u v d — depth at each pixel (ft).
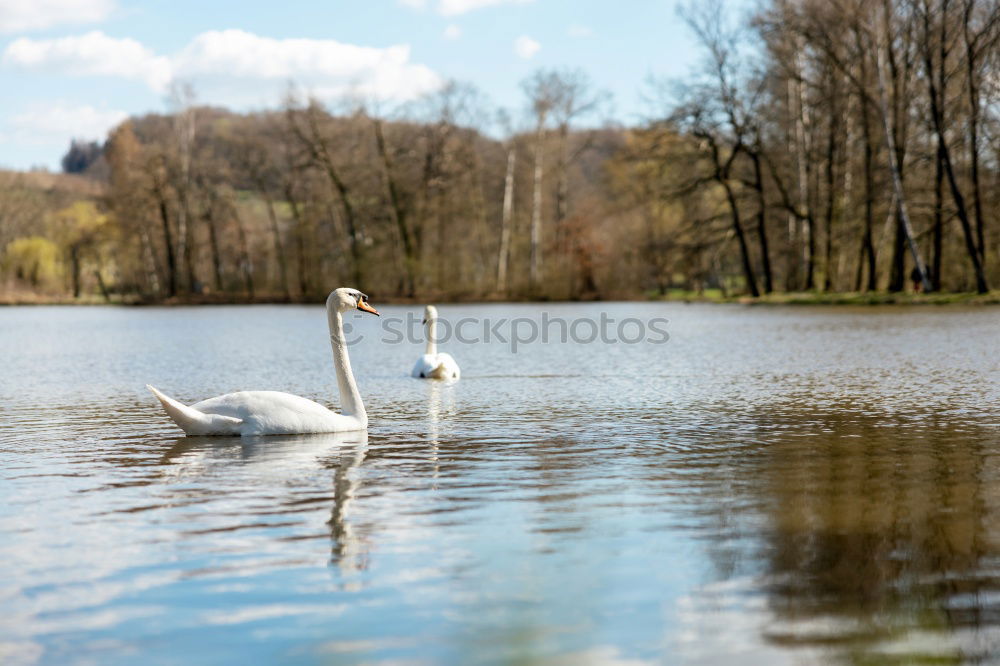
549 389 53.98
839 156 189.78
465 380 59.82
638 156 198.70
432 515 24.52
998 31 144.77
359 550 21.43
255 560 20.70
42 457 33.14
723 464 31.12
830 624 16.93
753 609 17.63
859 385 53.42
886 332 97.30
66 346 95.40
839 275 219.20
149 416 43.70
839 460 31.63
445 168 253.03
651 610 17.65
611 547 21.54
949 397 47.62
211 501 26.21
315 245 267.39
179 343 99.91
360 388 55.77
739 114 187.21
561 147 256.11
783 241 220.23
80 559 20.85
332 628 16.90
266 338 108.99
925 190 166.40
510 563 20.39
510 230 267.18
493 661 15.52
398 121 245.86
